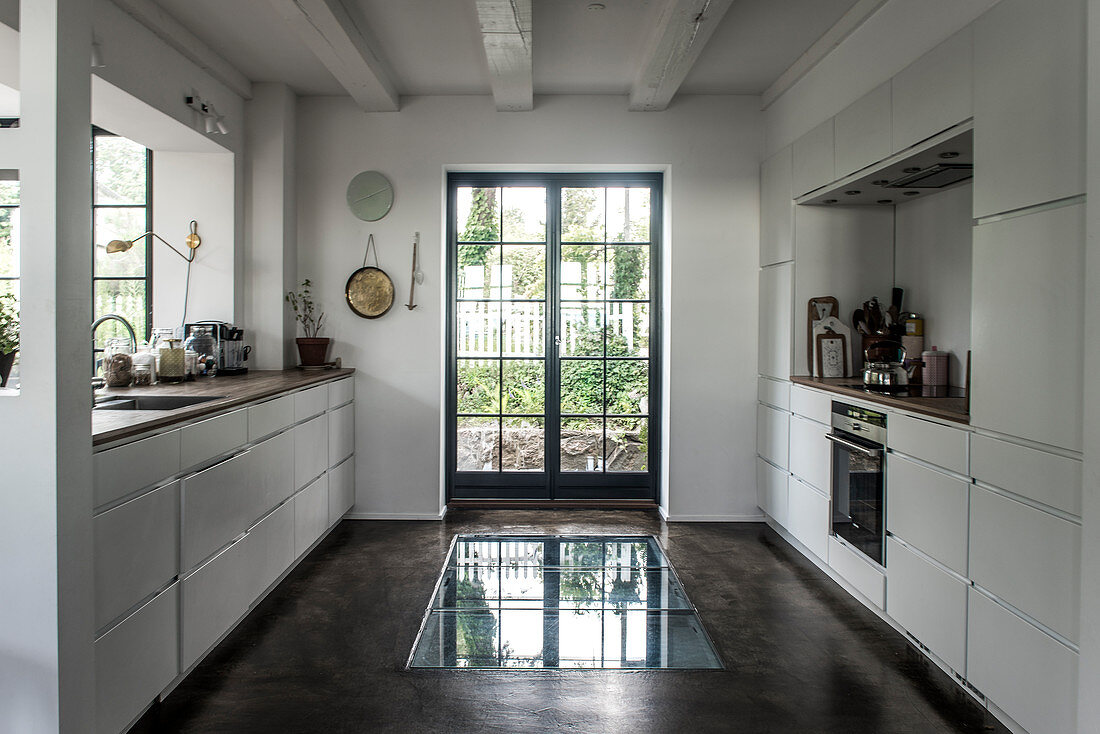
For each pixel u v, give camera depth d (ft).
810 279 12.29
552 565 11.51
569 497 15.39
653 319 15.21
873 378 10.04
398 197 14.21
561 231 15.20
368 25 10.81
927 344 11.21
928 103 8.11
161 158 13.01
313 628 9.02
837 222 12.28
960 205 10.35
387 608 9.66
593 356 15.34
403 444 14.35
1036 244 6.23
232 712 7.04
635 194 15.20
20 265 5.30
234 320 13.14
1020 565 6.36
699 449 14.33
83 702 5.60
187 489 7.30
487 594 10.19
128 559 6.28
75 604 5.51
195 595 7.52
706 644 8.58
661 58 11.25
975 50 7.16
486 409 15.43
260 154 13.44
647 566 11.48
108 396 8.68
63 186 5.38
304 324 14.19
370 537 13.07
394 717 6.96
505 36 10.26
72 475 5.46
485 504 15.28
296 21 9.76
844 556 10.19
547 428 15.34
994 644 6.75
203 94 11.82
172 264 13.07
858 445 9.62
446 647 8.47
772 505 13.34
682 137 14.15
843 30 10.42
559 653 8.32
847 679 7.73
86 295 5.65
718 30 10.94
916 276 11.59
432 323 14.29
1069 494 5.77
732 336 14.26
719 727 6.80
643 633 8.88
